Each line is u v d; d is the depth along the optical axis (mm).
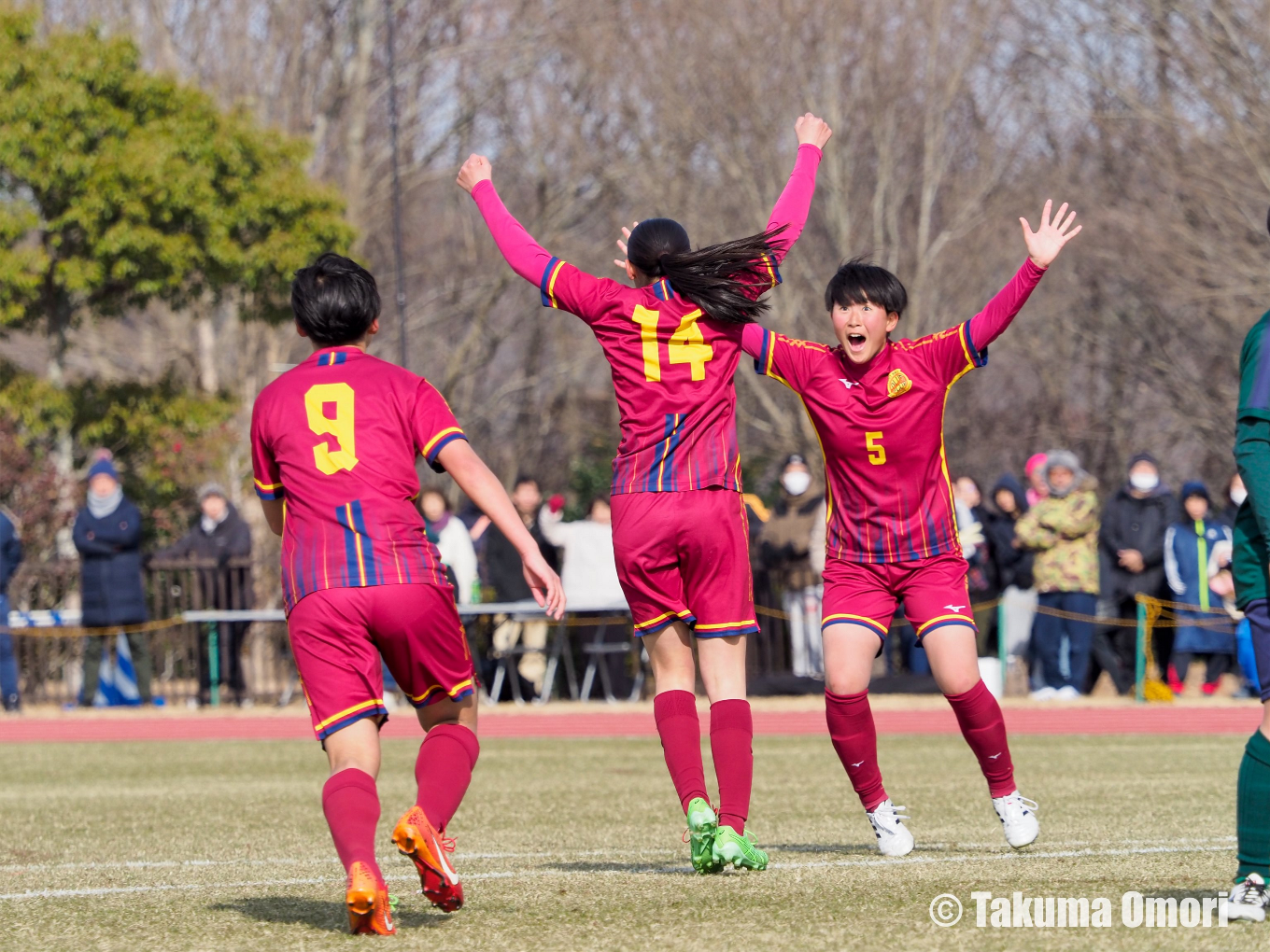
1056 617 50062
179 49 115875
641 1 105125
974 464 107812
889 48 98250
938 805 26750
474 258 126750
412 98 121875
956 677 18953
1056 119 100188
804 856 20125
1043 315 102688
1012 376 110438
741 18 97875
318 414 15500
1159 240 88250
